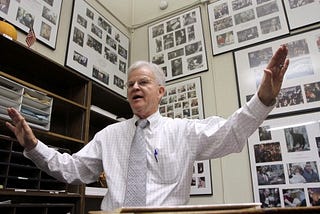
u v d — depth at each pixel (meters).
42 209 1.55
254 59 2.40
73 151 1.95
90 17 2.73
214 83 2.54
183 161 1.02
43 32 2.15
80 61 2.45
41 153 1.08
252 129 0.91
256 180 2.08
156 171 1.01
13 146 1.54
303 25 2.28
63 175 1.13
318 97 2.04
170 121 1.14
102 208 1.04
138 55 3.19
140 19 3.35
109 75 2.78
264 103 0.86
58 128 2.03
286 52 0.77
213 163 2.30
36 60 1.77
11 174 1.50
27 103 1.58
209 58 2.67
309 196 1.87
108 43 2.90
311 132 1.99
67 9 2.49
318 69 2.10
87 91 2.05
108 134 1.20
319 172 1.88
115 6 3.21
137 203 0.95
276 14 2.45
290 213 0.45
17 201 1.54
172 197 0.97
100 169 1.23
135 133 1.12
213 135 0.98
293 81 2.16
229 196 2.15
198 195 2.27
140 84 1.18
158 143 1.06
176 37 2.97
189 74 2.72
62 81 2.08
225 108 2.40
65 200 1.77
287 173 1.98
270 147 2.10
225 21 2.69
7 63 1.80
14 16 1.92
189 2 3.04
